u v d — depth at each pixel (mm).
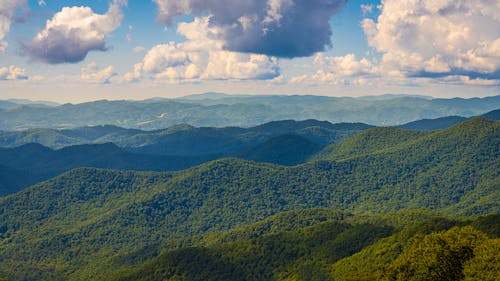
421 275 96750
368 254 193125
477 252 94500
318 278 195750
